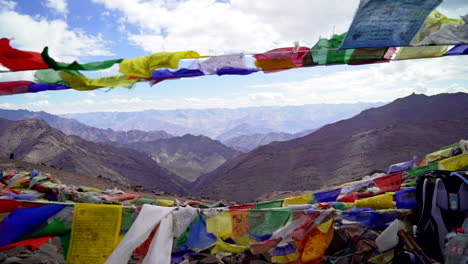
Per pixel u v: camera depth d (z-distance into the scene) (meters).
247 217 3.59
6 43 2.68
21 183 7.19
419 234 3.75
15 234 2.98
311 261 3.75
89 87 3.39
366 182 5.31
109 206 3.25
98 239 3.18
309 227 3.68
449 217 3.61
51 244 4.80
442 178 3.78
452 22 3.12
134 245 3.14
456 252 3.36
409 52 3.73
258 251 3.61
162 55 3.18
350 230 4.12
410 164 6.50
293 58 3.53
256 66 3.53
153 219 3.28
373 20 3.09
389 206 4.22
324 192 5.10
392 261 3.92
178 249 3.49
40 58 2.84
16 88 3.22
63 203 3.15
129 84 3.48
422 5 3.02
